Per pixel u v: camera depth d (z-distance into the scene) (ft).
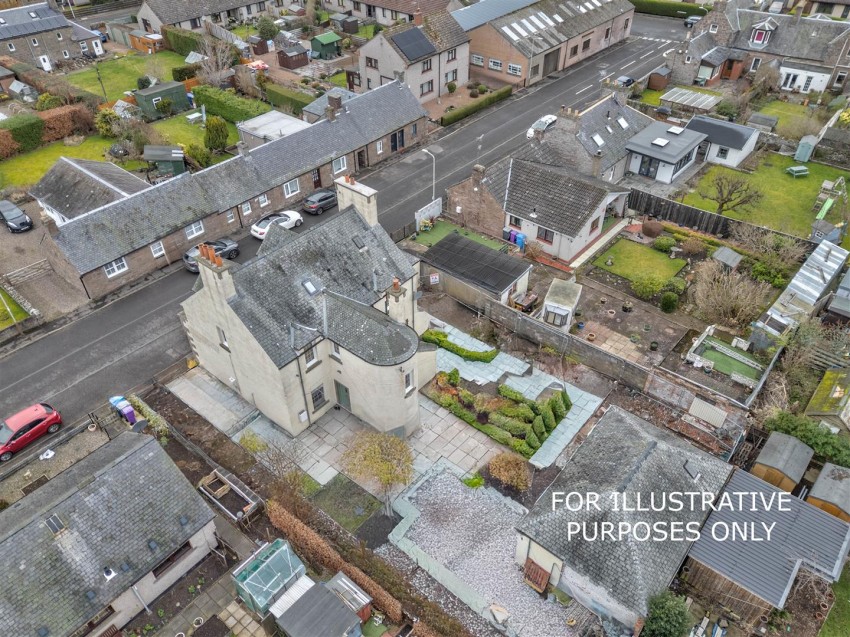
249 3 348.38
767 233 169.17
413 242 175.63
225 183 180.55
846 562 99.71
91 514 89.25
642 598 82.74
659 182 204.95
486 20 271.28
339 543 101.14
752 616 91.09
